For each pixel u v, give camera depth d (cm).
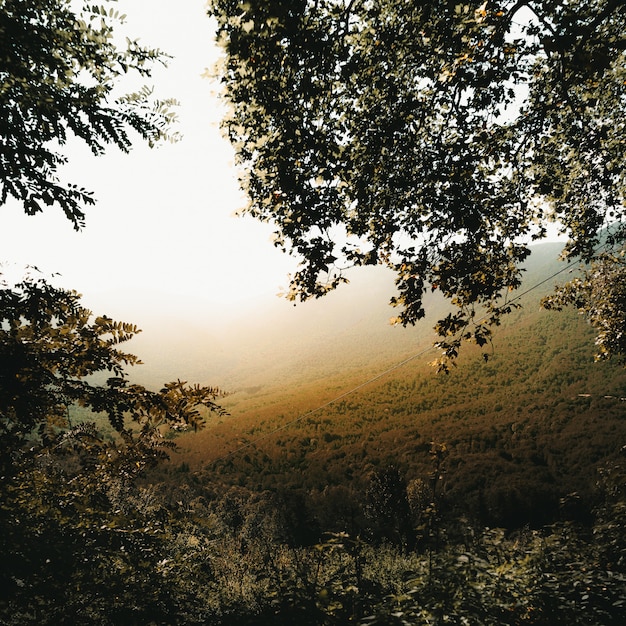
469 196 525
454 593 375
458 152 499
